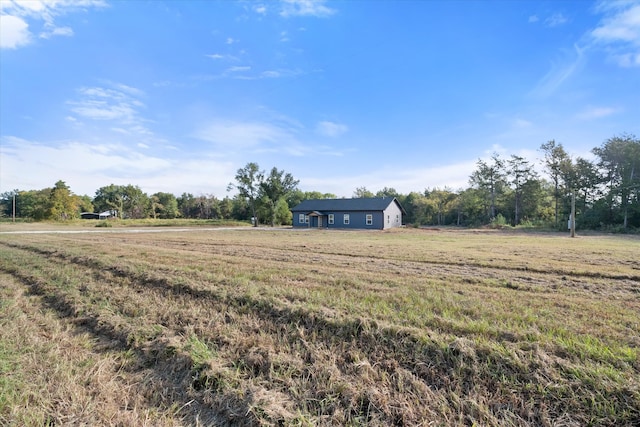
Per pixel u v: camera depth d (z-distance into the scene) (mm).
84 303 5059
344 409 2420
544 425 2158
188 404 2629
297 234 23422
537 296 5066
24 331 4004
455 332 3445
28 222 48062
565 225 30719
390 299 4832
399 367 2908
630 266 7980
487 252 11156
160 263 8156
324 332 3652
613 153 30562
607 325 3662
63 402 2559
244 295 5004
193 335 3705
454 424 2213
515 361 2748
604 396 2293
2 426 2271
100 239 16500
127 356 3416
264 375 2908
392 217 36688
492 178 42156
